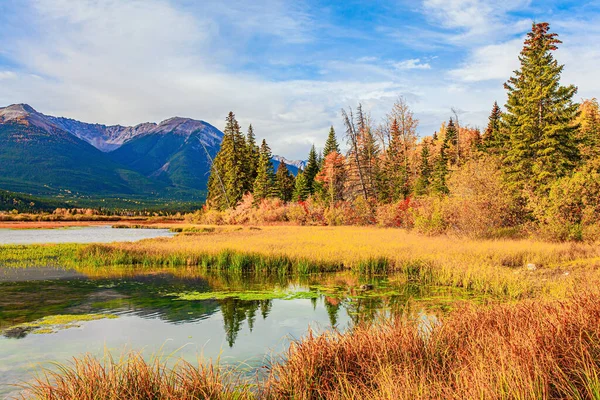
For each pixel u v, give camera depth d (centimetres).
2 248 2722
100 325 1013
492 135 5172
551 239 2334
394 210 4241
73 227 6725
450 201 2853
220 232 4053
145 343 863
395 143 6197
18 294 1398
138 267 2053
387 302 1255
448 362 547
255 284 1602
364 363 546
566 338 513
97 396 460
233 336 917
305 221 5178
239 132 6638
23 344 849
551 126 3189
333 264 1927
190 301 1294
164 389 477
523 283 1311
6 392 595
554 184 2477
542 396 383
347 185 5847
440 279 1574
